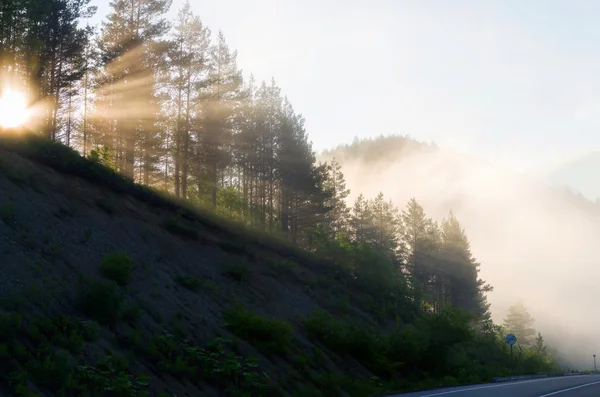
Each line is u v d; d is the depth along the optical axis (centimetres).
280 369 2155
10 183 2078
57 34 3769
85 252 2031
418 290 5234
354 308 3725
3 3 3153
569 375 4828
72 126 4272
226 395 1708
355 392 2350
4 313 1389
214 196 4719
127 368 1501
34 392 1173
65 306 1619
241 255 3127
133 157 4038
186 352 1800
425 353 3344
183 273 2506
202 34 4575
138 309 1795
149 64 4153
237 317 2261
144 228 2555
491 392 2380
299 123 5728
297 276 3462
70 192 2334
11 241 1758
